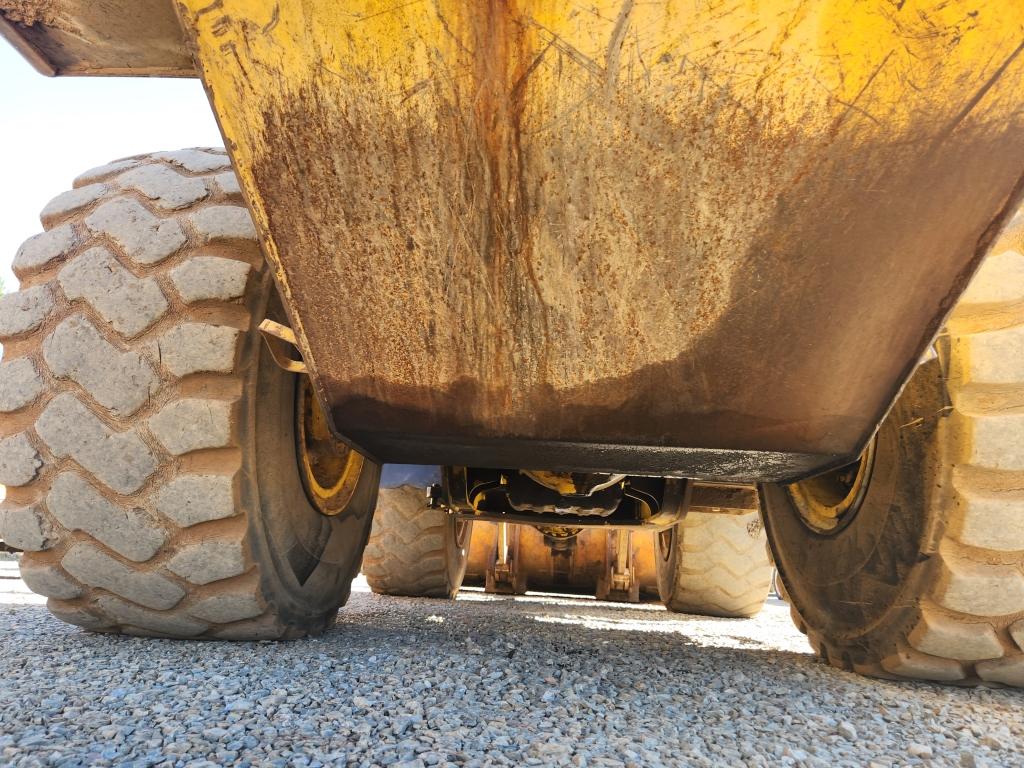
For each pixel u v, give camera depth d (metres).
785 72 1.06
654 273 1.26
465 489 3.00
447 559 4.23
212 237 1.68
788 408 1.35
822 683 1.73
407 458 1.78
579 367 1.36
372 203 1.26
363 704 1.30
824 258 1.21
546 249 1.26
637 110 1.11
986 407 1.50
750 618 4.43
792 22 1.02
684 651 2.23
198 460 1.65
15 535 1.71
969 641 1.59
